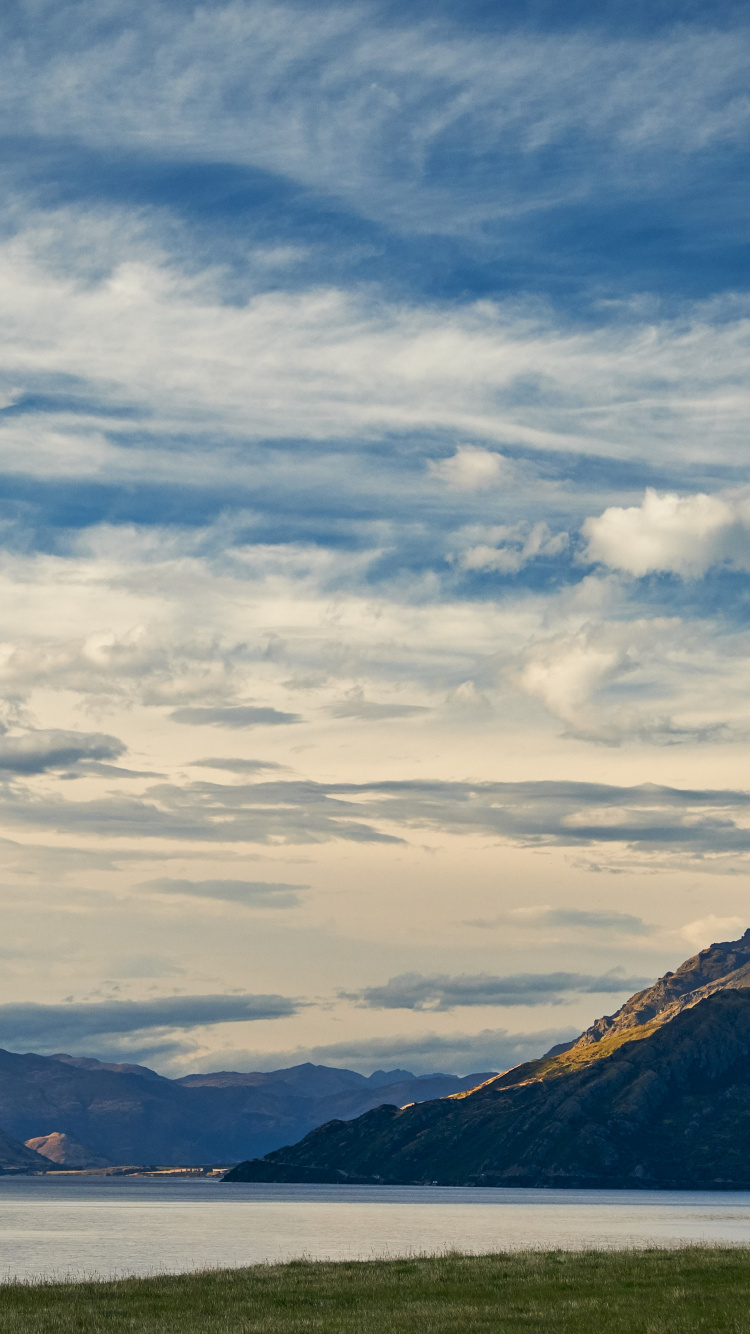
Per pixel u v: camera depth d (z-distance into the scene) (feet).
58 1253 388.98
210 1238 501.15
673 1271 212.84
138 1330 143.84
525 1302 169.07
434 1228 613.52
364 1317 154.30
